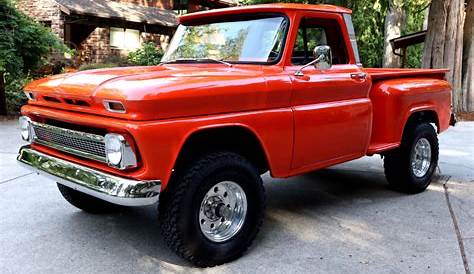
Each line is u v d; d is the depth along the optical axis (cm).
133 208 490
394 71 548
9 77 1200
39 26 1172
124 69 396
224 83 344
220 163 347
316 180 612
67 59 1672
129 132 303
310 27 433
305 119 401
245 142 379
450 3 1262
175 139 317
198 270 350
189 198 334
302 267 355
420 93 532
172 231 336
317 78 414
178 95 316
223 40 438
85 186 326
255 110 366
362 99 466
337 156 443
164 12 2361
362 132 464
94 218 459
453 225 442
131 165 310
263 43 411
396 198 533
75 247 389
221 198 360
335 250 386
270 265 359
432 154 566
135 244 397
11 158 711
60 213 472
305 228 437
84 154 348
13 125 1054
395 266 355
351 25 472
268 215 473
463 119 1221
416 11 1680
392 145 502
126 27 2112
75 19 1912
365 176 634
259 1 1717
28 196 525
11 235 412
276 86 376
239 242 366
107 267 354
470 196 539
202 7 2606
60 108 365
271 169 383
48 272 344
